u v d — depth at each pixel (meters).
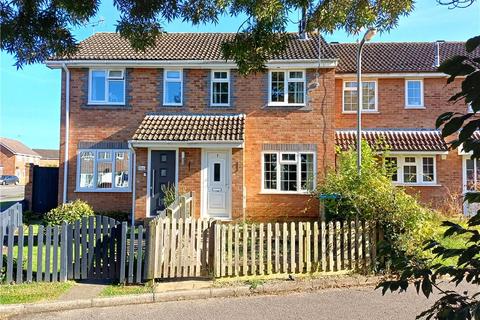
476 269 2.01
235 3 5.73
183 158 15.13
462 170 16.89
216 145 14.44
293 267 8.04
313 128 15.84
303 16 5.77
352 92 18.08
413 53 19.36
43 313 6.25
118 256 7.63
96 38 18.36
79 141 16.17
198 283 7.52
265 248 8.09
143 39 6.14
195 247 7.81
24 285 7.28
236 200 14.84
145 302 6.77
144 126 15.22
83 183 16.12
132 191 15.97
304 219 15.43
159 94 16.28
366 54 19.56
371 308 6.27
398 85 17.80
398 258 2.41
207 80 16.25
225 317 5.97
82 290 7.08
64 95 16.23
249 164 15.86
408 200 8.34
